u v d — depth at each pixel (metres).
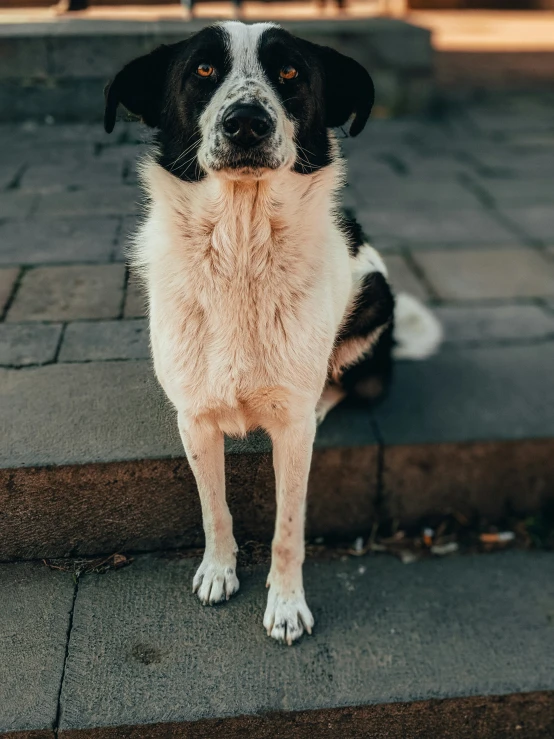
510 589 0.98
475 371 1.18
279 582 0.91
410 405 1.10
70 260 1.25
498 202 1.77
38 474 0.92
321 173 0.85
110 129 0.87
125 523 0.97
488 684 0.87
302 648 0.89
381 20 2.41
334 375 1.04
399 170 1.98
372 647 0.90
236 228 0.80
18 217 1.35
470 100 2.64
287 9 2.79
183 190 0.82
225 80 0.81
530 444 1.04
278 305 0.82
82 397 1.01
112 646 0.88
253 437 0.92
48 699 0.83
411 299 1.25
